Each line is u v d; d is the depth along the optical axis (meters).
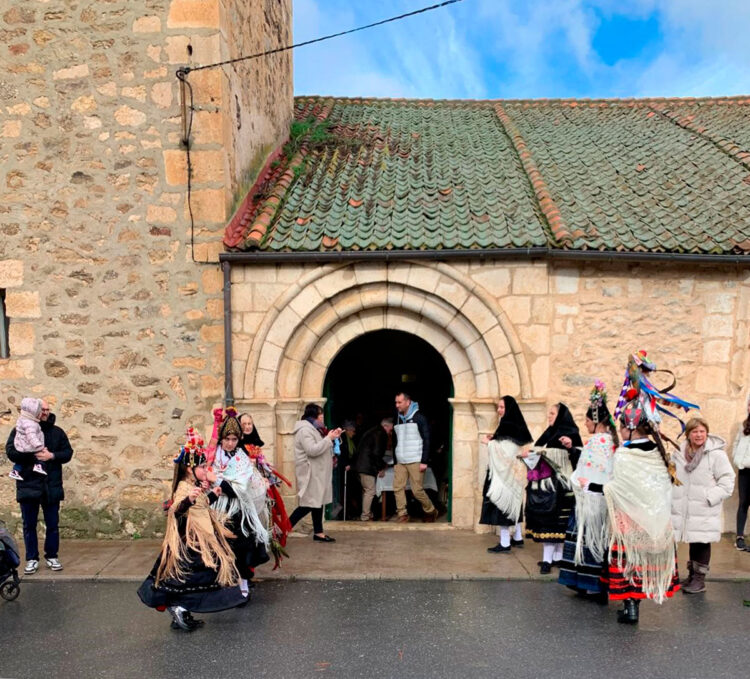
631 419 4.62
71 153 6.63
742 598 5.14
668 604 5.02
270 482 5.53
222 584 4.49
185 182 6.59
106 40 6.54
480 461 6.80
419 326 6.92
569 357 6.70
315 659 4.16
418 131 9.91
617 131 9.88
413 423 7.28
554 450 5.58
